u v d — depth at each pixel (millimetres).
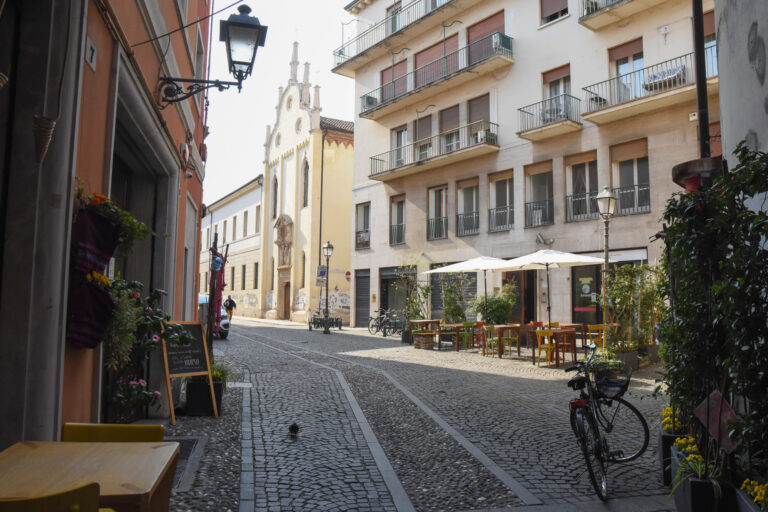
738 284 3215
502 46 21047
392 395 9047
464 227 22781
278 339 20625
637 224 17094
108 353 4660
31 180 3279
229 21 6359
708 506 3676
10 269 3232
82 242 3805
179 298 8367
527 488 4727
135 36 5230
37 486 1958
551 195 19844
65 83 3420
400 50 26219
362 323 27781
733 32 4637
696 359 4047
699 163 5008
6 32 3225
